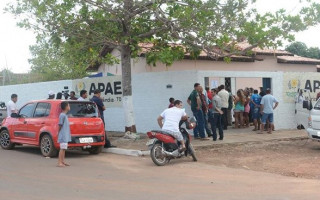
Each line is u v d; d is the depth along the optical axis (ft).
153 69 65.46
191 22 44.34
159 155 35.04
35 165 34.96
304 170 32.63
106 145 43.52
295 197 23.85
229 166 34.83
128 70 50.29
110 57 49.83
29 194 24.36
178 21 44.73
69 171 32.27
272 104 54.34
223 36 42.93
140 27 49.90
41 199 23.18
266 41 42.88
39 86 73.10
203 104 48.39
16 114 43.27
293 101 62.39
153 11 46.01
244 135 52.39
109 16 48.03
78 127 39.11
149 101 56.54
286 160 37.29
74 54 52.70
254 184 27.61
